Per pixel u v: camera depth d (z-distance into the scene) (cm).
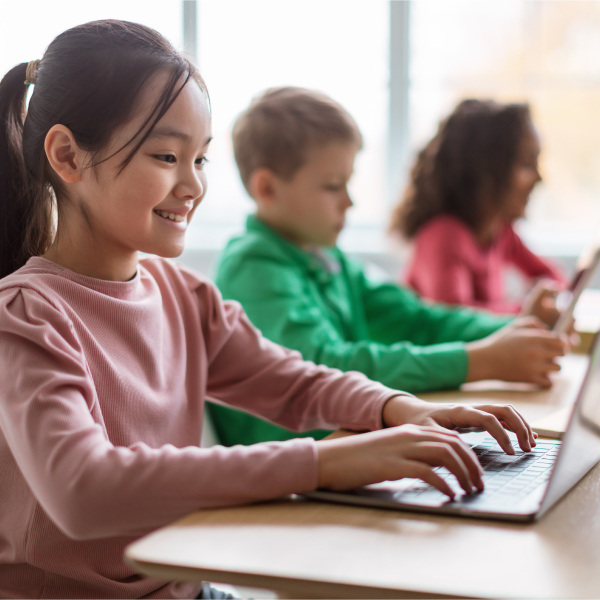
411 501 65
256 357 102
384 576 52
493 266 226
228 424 137
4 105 91
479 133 213
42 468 64
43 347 70
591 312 173
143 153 81
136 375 86
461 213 215
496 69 282
